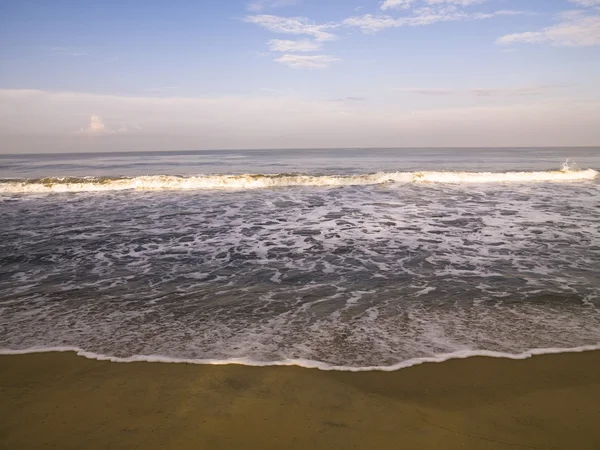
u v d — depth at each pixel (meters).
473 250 8.29
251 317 5.29
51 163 41.84
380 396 3.65
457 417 3.39
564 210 12.34
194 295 6.09
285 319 5.21
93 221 11.43
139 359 4.26
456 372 4.00
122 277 6.93
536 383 3.83
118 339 4.70
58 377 3.96
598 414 3.42
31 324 5.09
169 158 54.97
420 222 10.94
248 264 7.62
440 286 6.33
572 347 4.43
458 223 10.75
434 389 3.75
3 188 17.84
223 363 4.18
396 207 13.17
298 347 4.48
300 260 7.83
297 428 3.26
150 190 18.03
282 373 4.00
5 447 3.04
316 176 19.95
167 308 5.59
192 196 16.05
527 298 5.79
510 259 7.66
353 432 3.22
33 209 13.35
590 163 33.62
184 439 3.13
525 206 13.07
